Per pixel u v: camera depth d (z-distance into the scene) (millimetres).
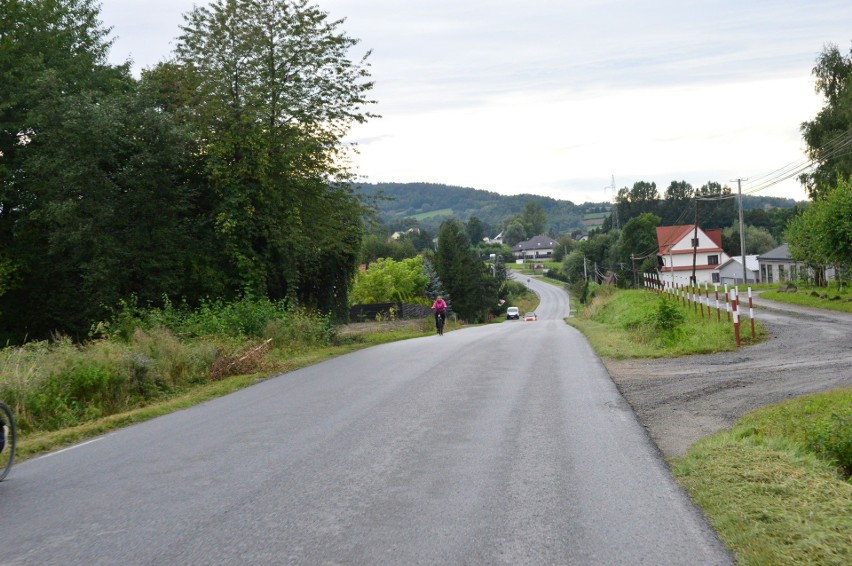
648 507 5574
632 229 103312
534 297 131250
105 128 24359
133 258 25281
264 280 27500
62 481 7188
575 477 6516
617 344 19359
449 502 5840
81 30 31906
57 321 27578
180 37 27172
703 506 5590
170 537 5199
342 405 11055
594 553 4633
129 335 19469
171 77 28078
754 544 4613
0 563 4801
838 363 12914
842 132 44812
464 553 4691
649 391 11555
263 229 27109
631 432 8414
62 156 24344
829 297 33844
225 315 21969
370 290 76688
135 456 8203
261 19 27297
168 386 14656
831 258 32344
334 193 28672
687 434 8422
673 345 18094
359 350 23031
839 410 8516
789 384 11219
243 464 7434
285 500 6047
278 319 23516
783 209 127312
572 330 29656
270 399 12250
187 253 26422
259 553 4809
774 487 5766
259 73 26719
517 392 11695
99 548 5031
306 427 9367
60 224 24844
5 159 28281
